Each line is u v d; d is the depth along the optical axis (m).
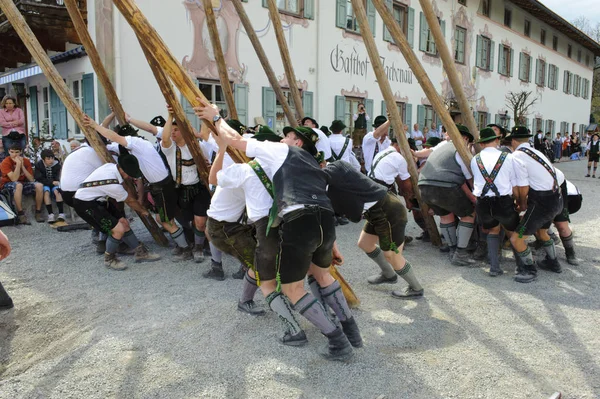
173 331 3.62
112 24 8.80
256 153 3.13
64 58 9.56
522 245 4.86
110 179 5.03
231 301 4.24
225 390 2.84
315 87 13.09
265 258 3.22
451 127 5.37
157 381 2.93
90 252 5.82
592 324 3.79
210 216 3.82
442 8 17.69
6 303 4.06
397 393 2.82
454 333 3.62
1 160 8.21
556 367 3.12
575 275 5.11
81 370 3.06
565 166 21.78
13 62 11.73
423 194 5.55
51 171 7.30
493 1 21.00
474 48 19.86
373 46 5.83
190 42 9.91
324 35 13.13
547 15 24.16
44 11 8.51
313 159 3.25
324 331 3.15
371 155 7.72
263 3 11.38
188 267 5.28
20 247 6.01
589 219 8.34
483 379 2.97
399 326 3.73
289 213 2.95
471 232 5.41
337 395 2.79
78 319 3.87
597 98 46.81
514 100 21.81
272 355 3.26
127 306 4.13
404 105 16.45
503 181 4.74
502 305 4.20
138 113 9.30
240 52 10.95
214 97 10.52
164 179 5.27
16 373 3.09
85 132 5.21
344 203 3.36
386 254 4.18
